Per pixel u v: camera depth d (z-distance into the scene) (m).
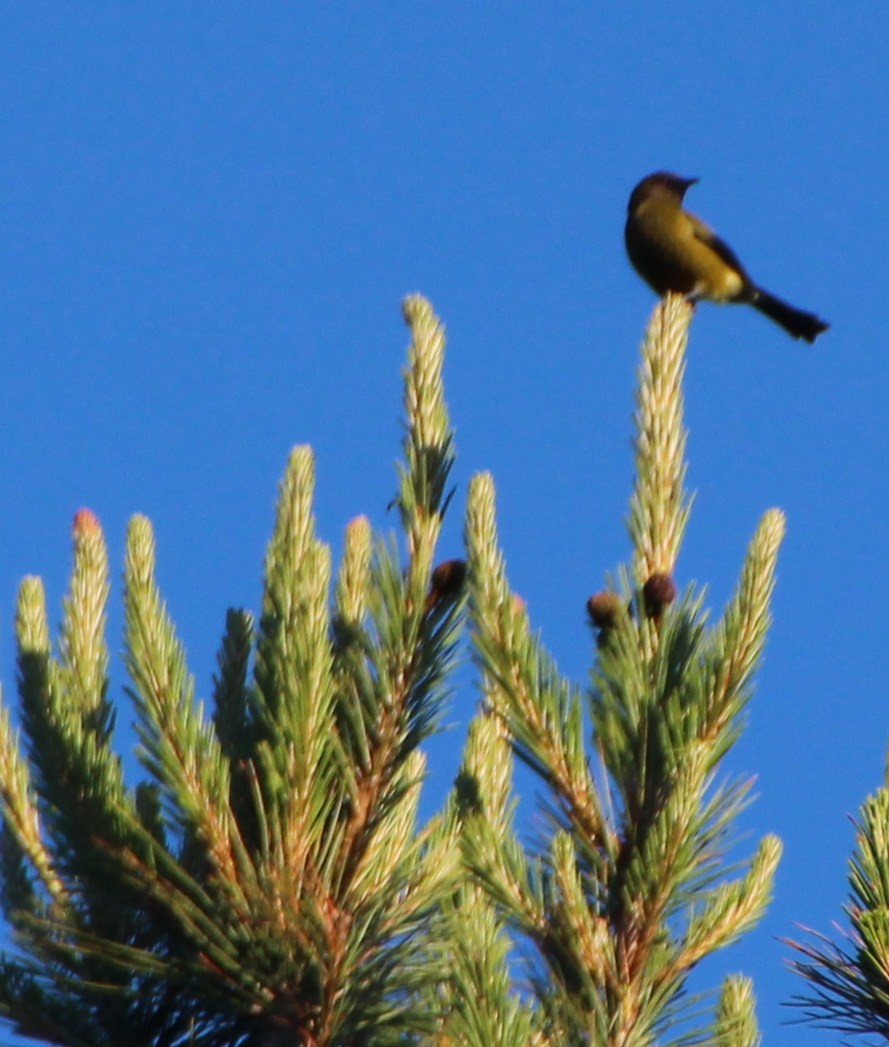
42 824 6.92
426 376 7.13
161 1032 6.66
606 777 6.62
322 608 6.63
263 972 6.25
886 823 6.41
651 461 7.22
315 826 6.46
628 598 6.89
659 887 6.26
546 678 6.77
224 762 6.32
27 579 7.05
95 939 6.30
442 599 6.86
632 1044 6.16
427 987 6.41
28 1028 6.57
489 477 7.05
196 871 6.44
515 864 6.58
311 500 6.88
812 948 6.31
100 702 6.83
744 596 6.69
